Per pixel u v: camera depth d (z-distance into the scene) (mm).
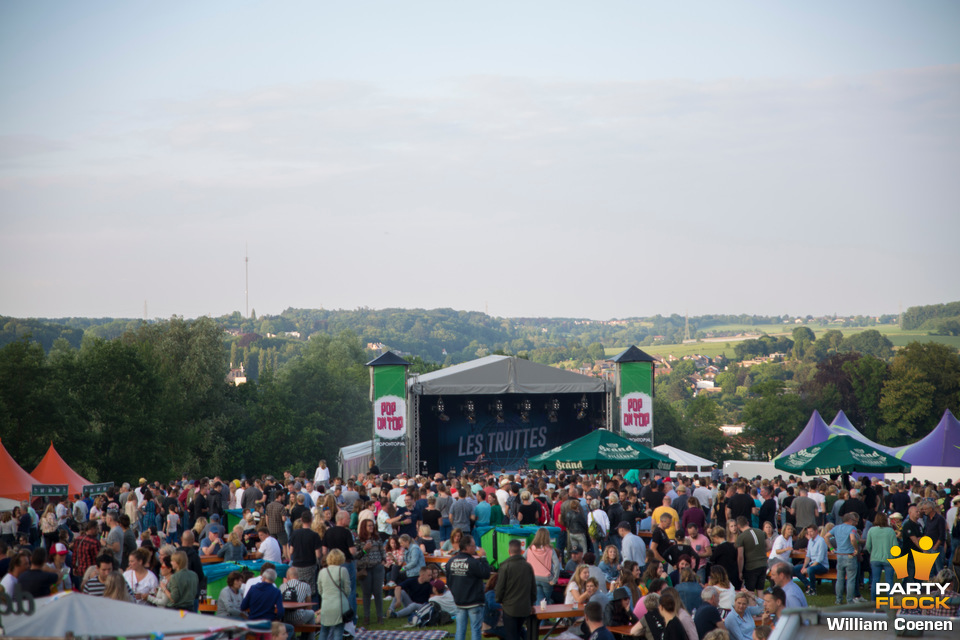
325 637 11797
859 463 20516
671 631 9703
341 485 20797
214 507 20969
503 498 19891
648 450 20797
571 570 14883
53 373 46094
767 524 16906
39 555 10383
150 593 11891
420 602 14773
